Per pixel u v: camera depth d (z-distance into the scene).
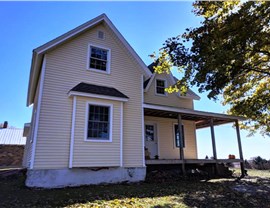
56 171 7.43
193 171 11.30
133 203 5.28
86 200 5.44
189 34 9.01
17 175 10.62
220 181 9.57
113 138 8.76
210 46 8.25
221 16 8.69
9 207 4.70
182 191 7.10
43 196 5.81
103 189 7.06
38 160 7.24
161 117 13.16
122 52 10.50
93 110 8.68
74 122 8.09
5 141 21.28
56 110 8.00
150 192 6.80
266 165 18.73
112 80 9.73
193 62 8.82
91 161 8.02
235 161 12.40
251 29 7.90
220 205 5.45
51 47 8.45
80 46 9.36
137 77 10.53
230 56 7.79
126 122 9.48
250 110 11.62
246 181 9.59
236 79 10.57
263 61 10.55
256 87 13.47
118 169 8.73
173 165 11.27
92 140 8.27
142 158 9.45
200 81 8.74
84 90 8.42
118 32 10.30
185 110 11.30
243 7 7.96
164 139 12.97
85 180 7.93
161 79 13.86
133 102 9.97
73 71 8.86
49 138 7.59
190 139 14.02
